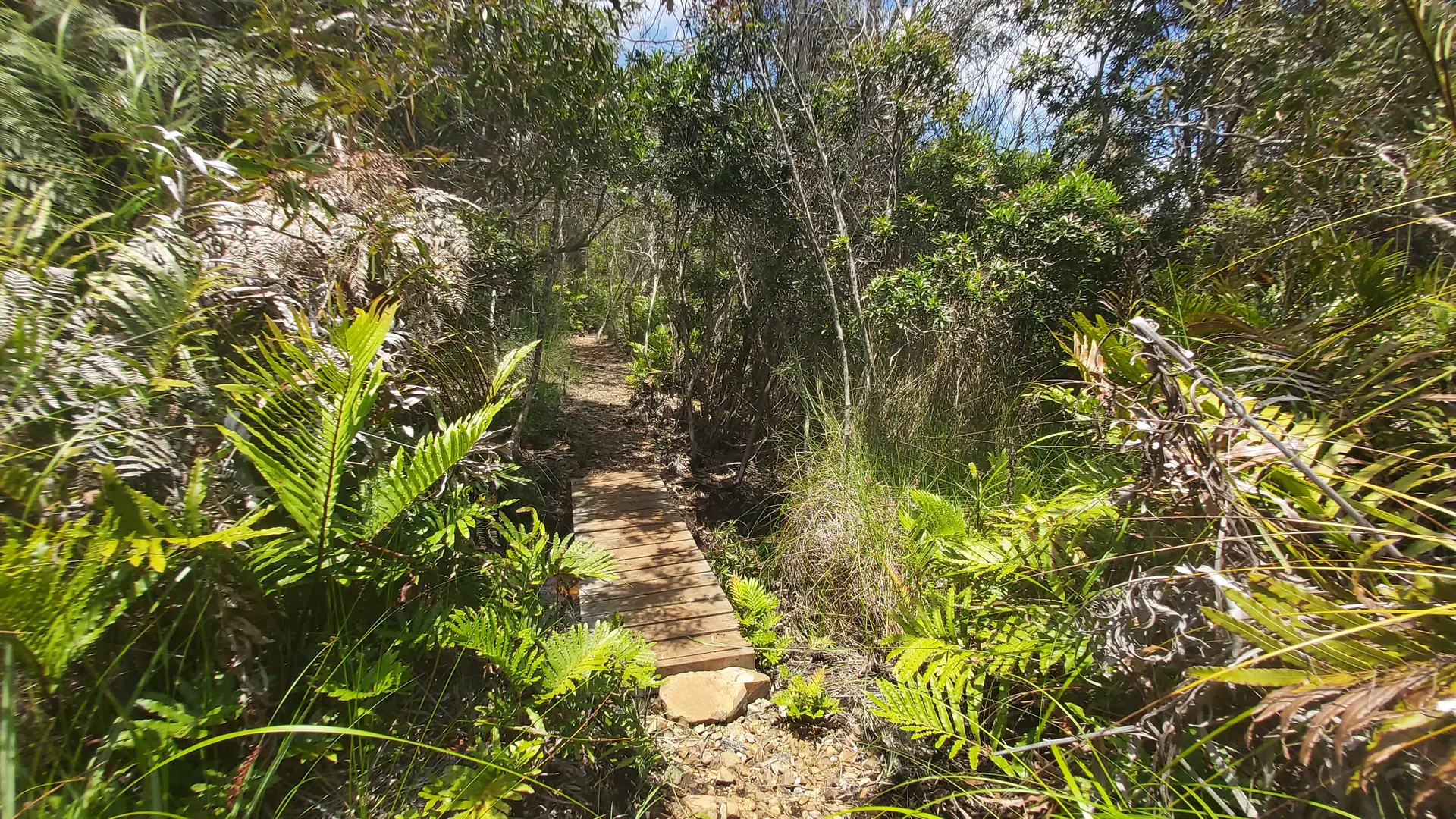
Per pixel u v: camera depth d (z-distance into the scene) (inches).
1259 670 48.4
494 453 111.0
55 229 81.1
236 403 72.7
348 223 104.8
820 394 190.4
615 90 180.7
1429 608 47.8
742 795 94.7
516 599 93.7
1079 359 88.1
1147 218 188.5
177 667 64.3
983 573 96.3
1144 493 72.9
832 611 137.6
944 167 219.6
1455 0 84.7
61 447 59.5
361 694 64.1
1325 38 132.3
